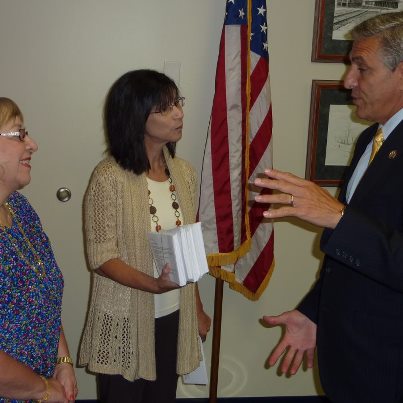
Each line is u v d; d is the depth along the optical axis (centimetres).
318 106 239
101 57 229
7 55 225
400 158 130
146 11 228
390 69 133
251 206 223
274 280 260
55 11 223
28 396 116
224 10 230
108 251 162
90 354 170
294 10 233
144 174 170
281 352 165
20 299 114
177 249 147
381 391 134
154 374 169
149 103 161
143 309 166
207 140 214
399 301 131
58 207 241
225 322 262
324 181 246
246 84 211
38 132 233
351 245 116
